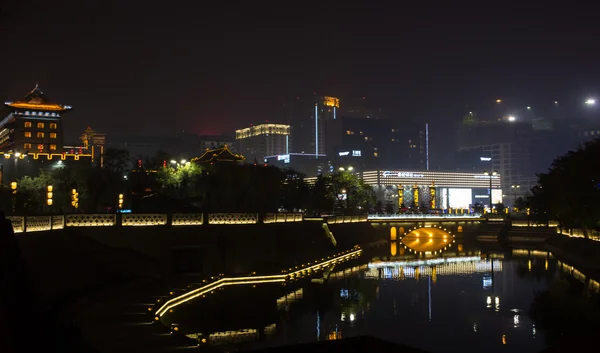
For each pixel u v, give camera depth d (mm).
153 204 75125
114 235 58312
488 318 51438
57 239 50969
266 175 123938
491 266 88750
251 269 68625
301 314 51812
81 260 50844
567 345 25391
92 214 57781
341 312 53594
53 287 42875
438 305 57562
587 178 83625
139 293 49094
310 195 149875
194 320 46500
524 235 135750
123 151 136625
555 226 137875
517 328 47500
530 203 131625
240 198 113188
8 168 161625
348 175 156500
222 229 66312
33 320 25047
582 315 50969
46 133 187875
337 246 105000
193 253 63906
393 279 74812
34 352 24078
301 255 82875
